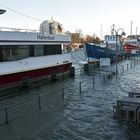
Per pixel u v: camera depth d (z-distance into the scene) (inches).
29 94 1010.1
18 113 757.3
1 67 981.2
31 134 599.2
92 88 1098.1
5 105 853.8
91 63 1759.4
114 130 617.9
